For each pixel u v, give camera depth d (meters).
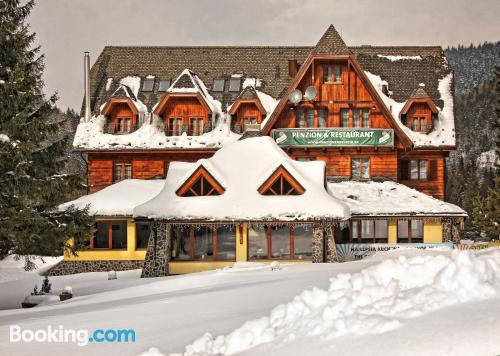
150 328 12.67
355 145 36.34
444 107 40.03
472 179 95.88
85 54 40.84
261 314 12.43
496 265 10.56
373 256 29.11
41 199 25.86
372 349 7.86
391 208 32.03
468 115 197.88
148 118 39.97
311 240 28.78
